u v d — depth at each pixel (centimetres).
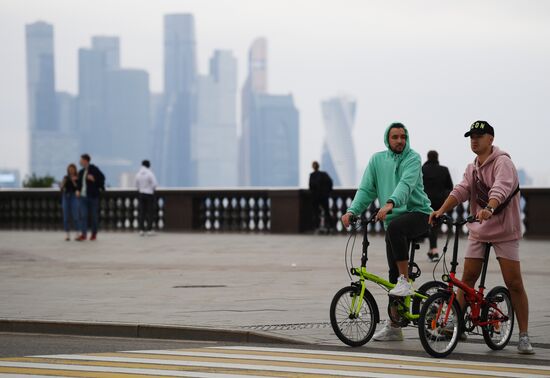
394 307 2134
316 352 2019
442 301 1984
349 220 2130
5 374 1808
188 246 4966
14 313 2509
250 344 2145
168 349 2078
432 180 4241
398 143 2131
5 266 3875
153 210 6044
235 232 6269
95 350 2073
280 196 6072
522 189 5466
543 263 3931
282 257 4256
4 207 7019
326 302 2722
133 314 2486
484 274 2034
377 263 3925
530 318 2428
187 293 2944
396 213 2125
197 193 6366
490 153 2028
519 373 1811
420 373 1806
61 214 6881
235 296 2864
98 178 5500
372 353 2006
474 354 2005
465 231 5731
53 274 3541
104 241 5403
